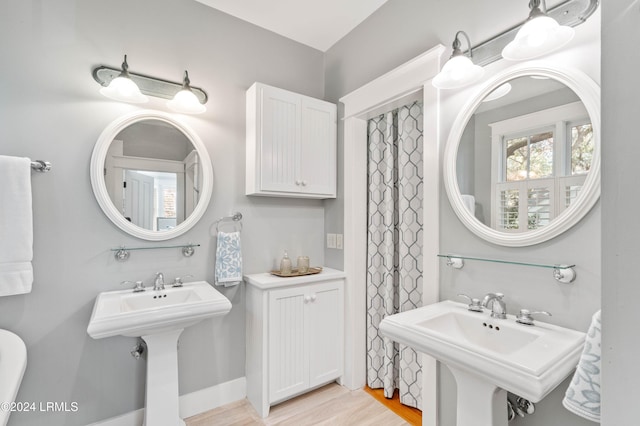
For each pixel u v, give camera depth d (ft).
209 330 6.48
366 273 7.43
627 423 1.87
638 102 1.87
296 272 7.13
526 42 3.65
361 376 7.24
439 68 5.26
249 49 7.16
